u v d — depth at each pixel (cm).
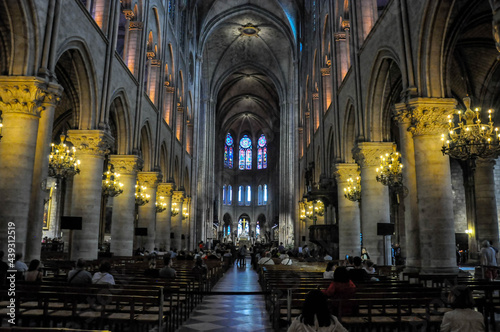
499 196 2234
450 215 1126
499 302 724
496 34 763
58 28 1242
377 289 751
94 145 1588
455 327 450
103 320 652
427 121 1158
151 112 2466
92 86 1600
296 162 4288
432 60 1180
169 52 3059
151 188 2480
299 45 4262
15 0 1091
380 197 1686
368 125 1730
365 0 1880
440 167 1144
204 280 1338
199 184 4784
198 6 4206
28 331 343
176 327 829
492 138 1038
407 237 1226
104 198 3347
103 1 1755
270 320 914
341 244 2120
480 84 1997
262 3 4306
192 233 4025
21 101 1116
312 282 902
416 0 1213
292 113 4741
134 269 1294
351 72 1936
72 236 1523
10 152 1099
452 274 1049
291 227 4697
